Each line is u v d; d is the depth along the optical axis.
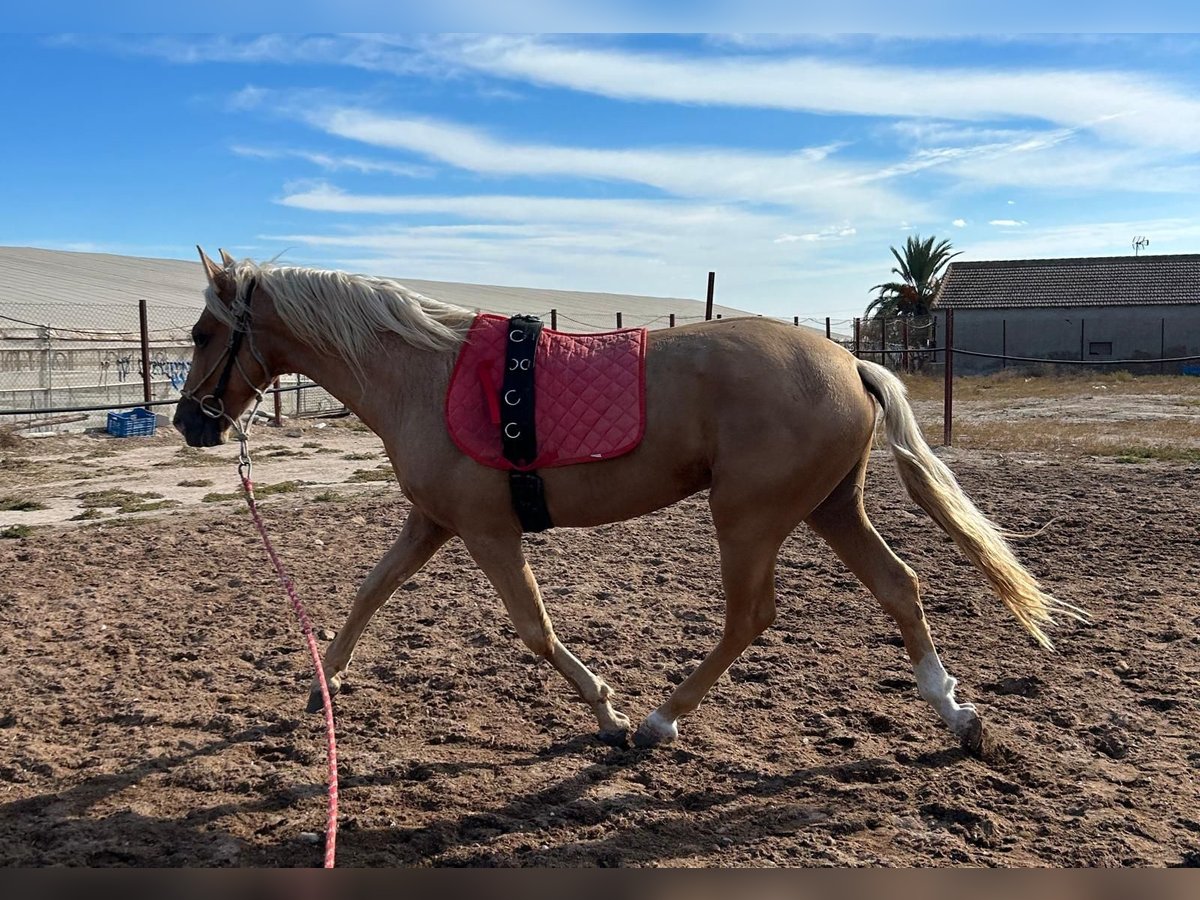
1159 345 34.75
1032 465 10.84
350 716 4.05
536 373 3.48
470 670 4.60
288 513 8.63
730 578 3.49
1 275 32.59
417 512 4.03
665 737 3.69
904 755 3.61
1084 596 5.62
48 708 4.12
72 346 17.66
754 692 4.29
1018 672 4.44
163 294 34.31
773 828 3.08
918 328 35.31
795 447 3.33
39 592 5.98
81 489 10.38
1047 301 35.94
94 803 3.26
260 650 4.89
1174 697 4.07
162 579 6.31
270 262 4.12
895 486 9.62
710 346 3.45
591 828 3.08
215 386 4.07
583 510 3.53
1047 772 3.44
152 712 4.05
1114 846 2.90
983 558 3.55
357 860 2.88
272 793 3.35
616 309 56.03
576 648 4.91
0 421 14.83
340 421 17.86
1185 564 6.30
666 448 3.42
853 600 5.67
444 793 3.31
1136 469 10.36
